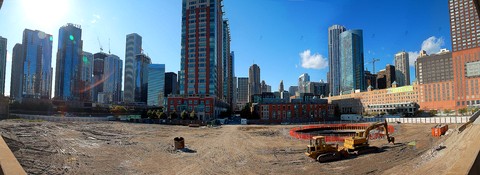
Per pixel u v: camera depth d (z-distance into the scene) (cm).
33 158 2481
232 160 2594
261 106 10456
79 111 11731
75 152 2880
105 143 3581
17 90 19625
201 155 2850
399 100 16712
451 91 14500
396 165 2150
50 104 11169
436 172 1762
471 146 1883
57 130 4688
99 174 2091
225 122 9250
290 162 2464
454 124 5975
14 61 19850
